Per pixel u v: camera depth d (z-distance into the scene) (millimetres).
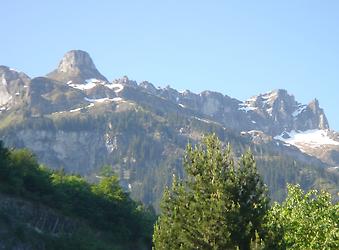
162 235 39875
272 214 41219
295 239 39656
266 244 36219
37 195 115562
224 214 36875
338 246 38094
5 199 102812
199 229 37469
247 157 39344
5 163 111500
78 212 126125
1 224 94938
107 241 124125
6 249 91250
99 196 133625
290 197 42250
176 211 39688
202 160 40094
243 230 37125
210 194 38594
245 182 38500
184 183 40562
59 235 109438
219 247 36875
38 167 129375
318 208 41000
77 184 131250
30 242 98000
